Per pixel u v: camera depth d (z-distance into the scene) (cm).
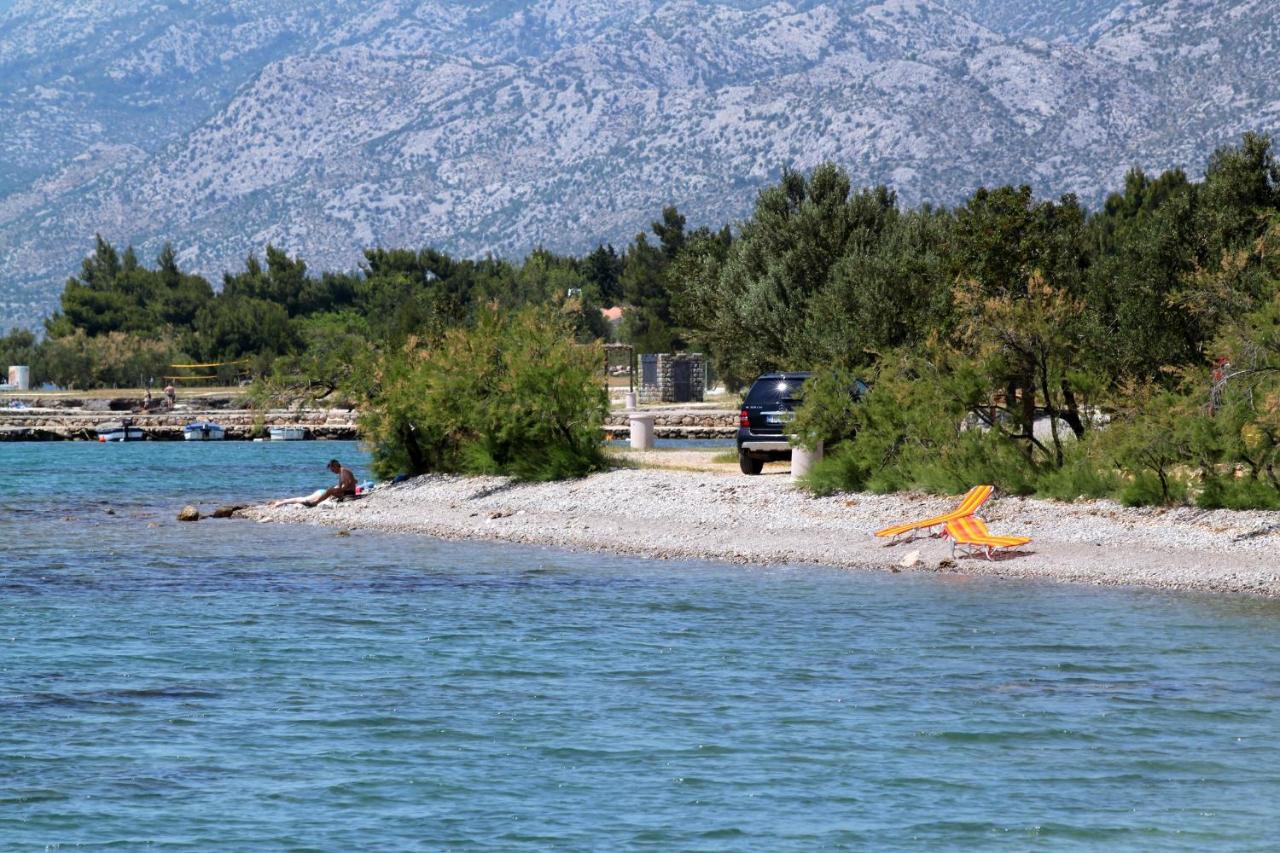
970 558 7438
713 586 6944
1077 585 6756
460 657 5366
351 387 11894
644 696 4747
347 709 4591
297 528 9625
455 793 3744
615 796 3722
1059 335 8756
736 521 8669
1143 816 3562
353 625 6022
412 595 6775
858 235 14550
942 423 8844
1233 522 7506
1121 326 9838
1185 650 5356
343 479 10969
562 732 4312
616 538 8544
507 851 3334
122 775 3903
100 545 8769
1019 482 8575
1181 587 6625
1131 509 7931
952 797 3706
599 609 6347
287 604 6550
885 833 3447
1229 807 3628
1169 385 9406
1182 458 7950
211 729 4356
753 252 15450
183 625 6041
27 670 5169
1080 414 9069
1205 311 8656
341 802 3675
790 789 3769
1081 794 3731
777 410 9969
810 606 6353
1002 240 10481
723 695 4756
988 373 8781
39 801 3684
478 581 7188
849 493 9012
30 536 9275
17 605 6550
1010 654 5331
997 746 4150
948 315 10500
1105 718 4438
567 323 11269
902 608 6272
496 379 10894
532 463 10631
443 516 9750
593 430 10675
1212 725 4347
